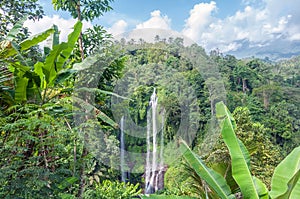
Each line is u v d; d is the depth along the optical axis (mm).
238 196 3668
